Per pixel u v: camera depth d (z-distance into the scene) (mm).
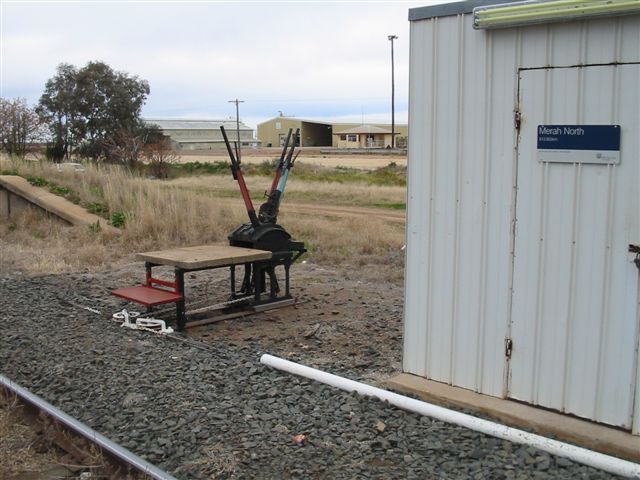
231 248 8922
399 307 9094
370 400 5301
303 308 9156
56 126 43312
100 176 19828
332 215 20609
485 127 5016
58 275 11555
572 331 4707
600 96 4453
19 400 5574
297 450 4488
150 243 14406
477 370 5234
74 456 4711
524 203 4871
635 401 4445
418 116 5395
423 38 5297
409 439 4629
